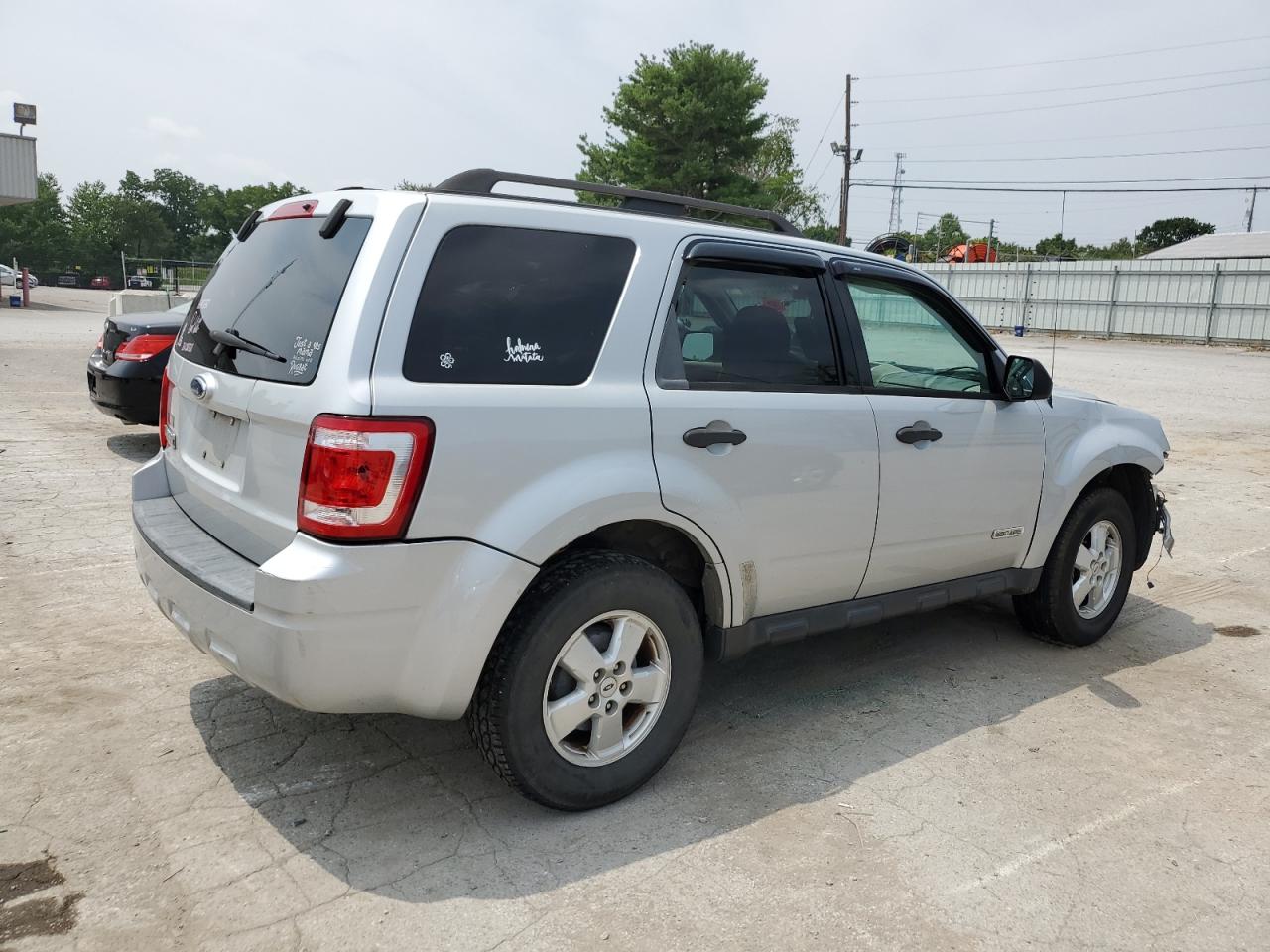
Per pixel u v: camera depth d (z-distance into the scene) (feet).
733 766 11.41
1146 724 13.01
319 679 8.53
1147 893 9.18
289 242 10.15
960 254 142.00
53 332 68.80
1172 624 17.29
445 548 8.84
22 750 11.00
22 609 15.30
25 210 340.18
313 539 8.56
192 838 9.45
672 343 10.59
